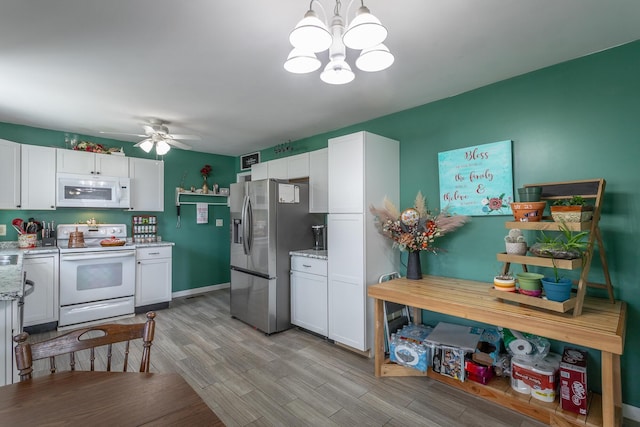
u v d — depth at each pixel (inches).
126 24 69.0
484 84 101.3
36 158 141.9
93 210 166.4
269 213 134.7
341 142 117.6
